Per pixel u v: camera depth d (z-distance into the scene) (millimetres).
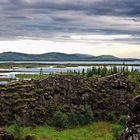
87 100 133625
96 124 122875
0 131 94625
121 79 147625
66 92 131625
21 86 126688
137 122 30406
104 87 142250
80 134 108688
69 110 126000
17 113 114250
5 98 118188
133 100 31766
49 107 123312
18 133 95312
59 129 113500
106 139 99938
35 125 113250
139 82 150375
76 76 139625
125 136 30969
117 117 129750
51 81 132000
